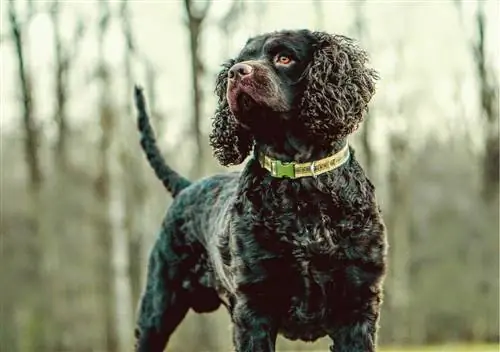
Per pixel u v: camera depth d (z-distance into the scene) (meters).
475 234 25.70
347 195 5.11
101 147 20.12
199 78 17.69
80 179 22.28
